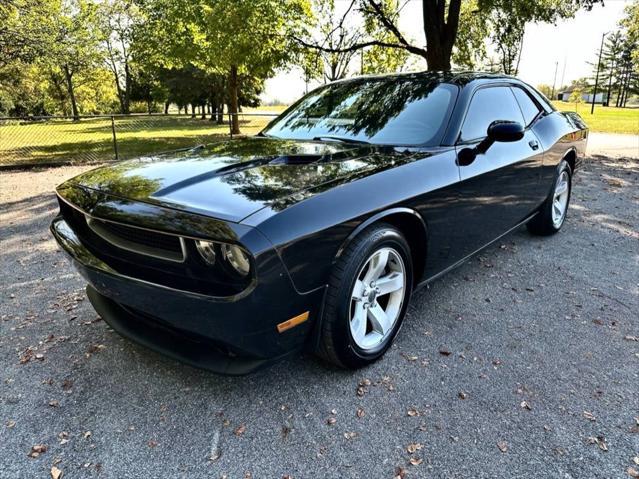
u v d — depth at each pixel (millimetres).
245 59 11141
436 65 10281
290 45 11023
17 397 2143
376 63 13484
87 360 2445
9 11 11742
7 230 4879
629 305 3084
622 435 1897
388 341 2447
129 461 1767
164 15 17297
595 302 3127
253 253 1647
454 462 1757
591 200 6199
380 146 2705
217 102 33250
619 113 41000
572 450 1815
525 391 2180
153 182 2125
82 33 15109
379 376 2291
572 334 2709
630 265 3793
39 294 3252
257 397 2135
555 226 4480
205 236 1681
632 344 2604
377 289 2324
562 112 4637
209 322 1771
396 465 1743
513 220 3549
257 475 1702
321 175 2143
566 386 2219
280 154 2512
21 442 1862
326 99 3500
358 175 2186
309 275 1866
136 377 2293
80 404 2094
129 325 2201
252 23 10055
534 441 1863
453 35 10156
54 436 1896
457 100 2928
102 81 48719
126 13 34688
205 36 14148
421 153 2568
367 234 2111
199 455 1798
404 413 2027
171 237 1814
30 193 6977
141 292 1878
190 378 2281
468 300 3152
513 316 2928
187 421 1984
